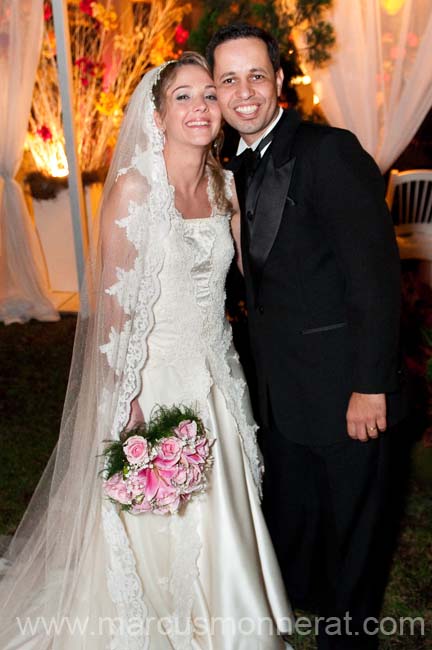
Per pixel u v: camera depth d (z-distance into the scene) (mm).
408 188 5570
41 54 6258
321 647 2521
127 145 2305
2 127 5824
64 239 6516
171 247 2312
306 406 2389
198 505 2416
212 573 2438
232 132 2996
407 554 3127
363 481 2371
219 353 2475
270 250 2297
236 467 2480
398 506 3420
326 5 3723
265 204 2277
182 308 2365
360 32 4281
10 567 2754
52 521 2480
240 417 2518
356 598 2434
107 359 2312
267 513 2756
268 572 2541
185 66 2268
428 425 3779
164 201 2289
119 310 2293
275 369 2438
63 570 2480
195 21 6754
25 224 6172
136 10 6844
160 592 2443
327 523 2504
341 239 2162
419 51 4328
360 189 2137
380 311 2141
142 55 6676
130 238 2262
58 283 6672
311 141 2207
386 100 4461
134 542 2408
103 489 2309
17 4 5391
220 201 2449
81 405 2391
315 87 4383
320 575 2793
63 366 5309
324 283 2271
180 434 2236
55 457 2559
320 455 2424
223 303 2482
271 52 2281
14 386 5004
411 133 4504
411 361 3826
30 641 2502
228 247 2416
